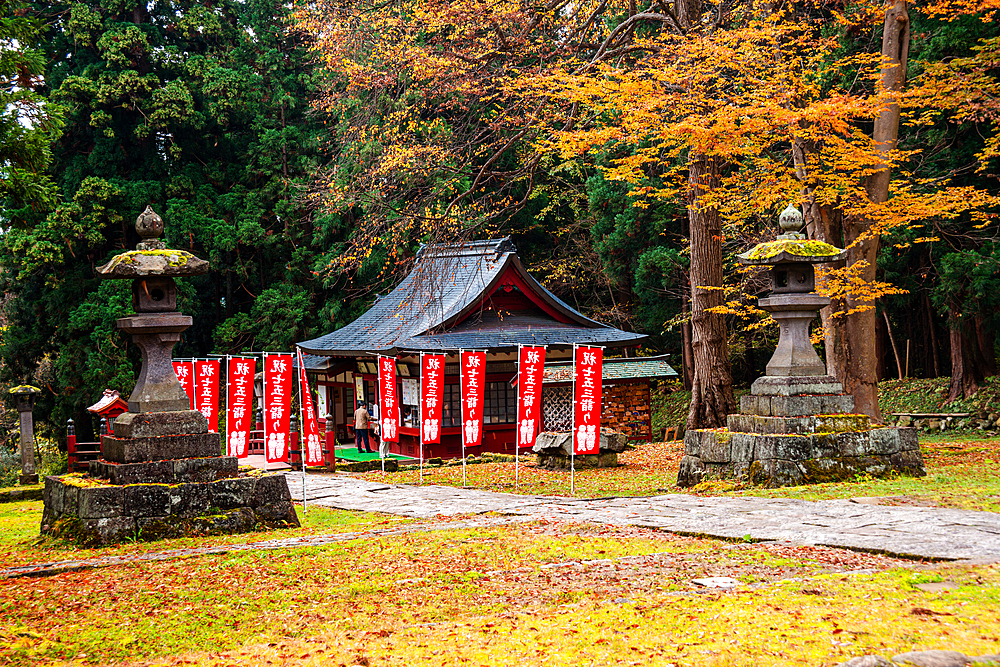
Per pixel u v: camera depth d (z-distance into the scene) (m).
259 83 37.84
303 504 14.46
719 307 19.75
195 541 10.51
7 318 38.16
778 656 4.71
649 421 27.12
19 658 5.86
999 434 22.86
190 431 11.43
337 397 31.91
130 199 35.28
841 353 18.12
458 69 20.77
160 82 36.84
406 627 6.26
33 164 9.93
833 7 21.53
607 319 37.59
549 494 14.84
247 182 39.47
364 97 25.81
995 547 7.94
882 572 7.02
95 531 10.44
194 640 6.30
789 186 16.58
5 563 9.62
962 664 4.36
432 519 11.79
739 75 17.92
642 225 34.47
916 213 16.89
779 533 9.27
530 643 5.38
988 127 23.09
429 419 17.66
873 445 13.82
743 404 14.76
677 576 7.43
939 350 31.84
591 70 20.83
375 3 22.41
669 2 22.03
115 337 33.03
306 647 5.81
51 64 36.78
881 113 18.00
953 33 21.73
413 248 33.09
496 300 27.42
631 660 4.87
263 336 36.41
